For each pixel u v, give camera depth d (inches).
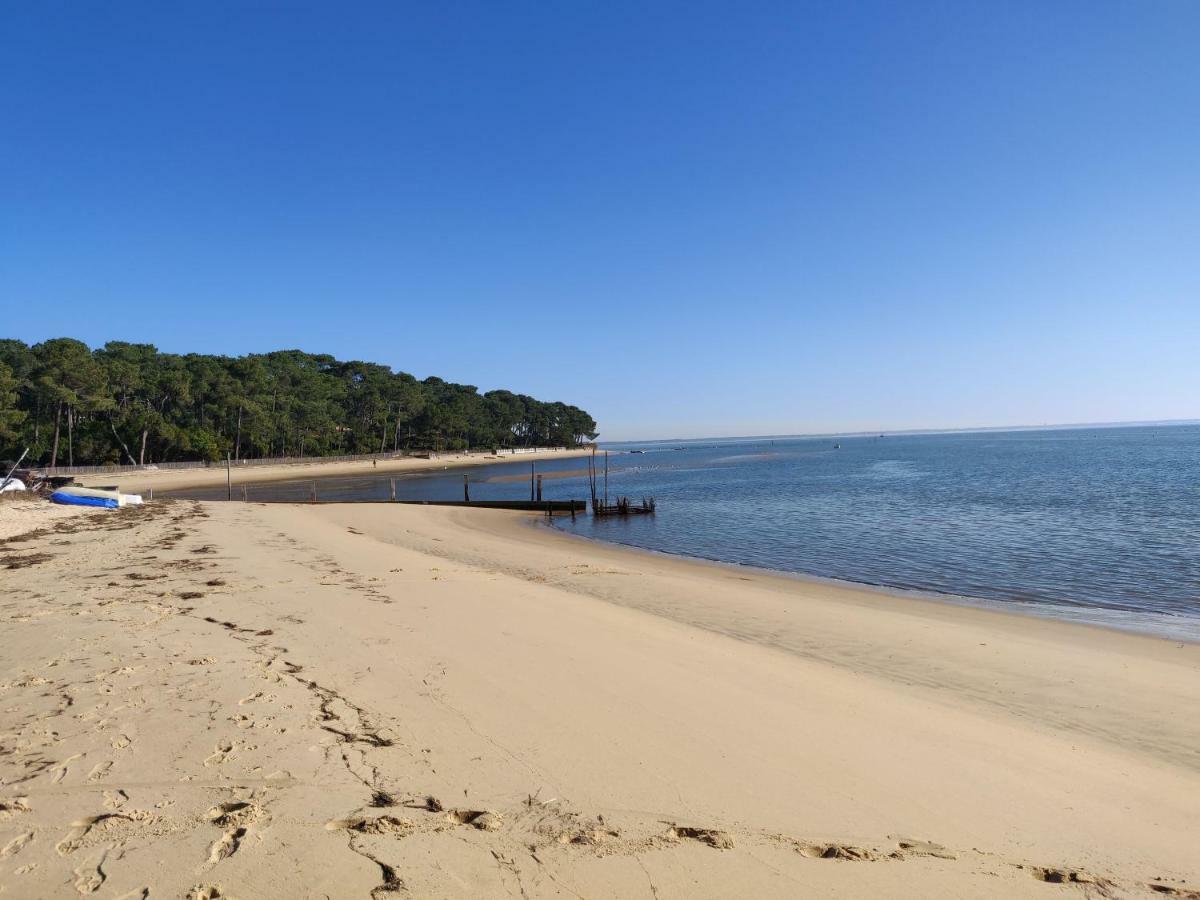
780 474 2974.9
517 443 7445.9
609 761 216.2
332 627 384.8
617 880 150.8
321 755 209.0
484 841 164.4
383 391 4928.6
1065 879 164.1
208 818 169.0
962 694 339.3
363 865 151.3
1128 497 1492.4
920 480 2269.9
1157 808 210.8
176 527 983.6
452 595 505.4
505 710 257.9
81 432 2893.7
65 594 470.0
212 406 3385.8
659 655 357.4
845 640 448.1
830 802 197.9
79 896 137.6
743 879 154.0
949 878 160.6
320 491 2522.1
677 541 1087.0
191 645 334.0
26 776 190.5
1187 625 528.4
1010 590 667.4
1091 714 313.7
